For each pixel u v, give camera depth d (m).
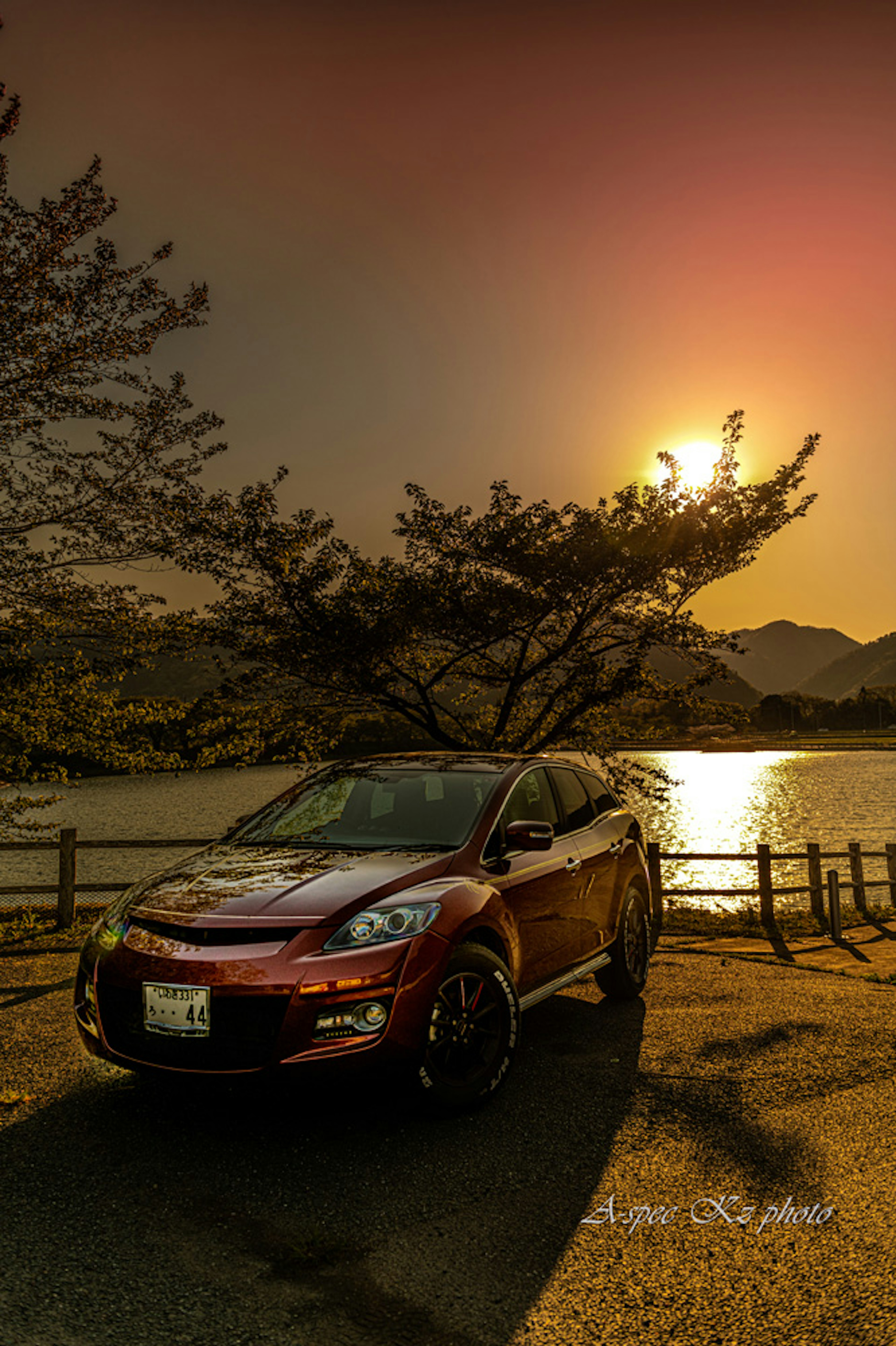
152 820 42.03
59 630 9.95
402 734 13.73
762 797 64.50
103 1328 2.36
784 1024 5.29
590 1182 3.24
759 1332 2.35
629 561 11.18
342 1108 3.93
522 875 4.64
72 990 6.04
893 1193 3.13
